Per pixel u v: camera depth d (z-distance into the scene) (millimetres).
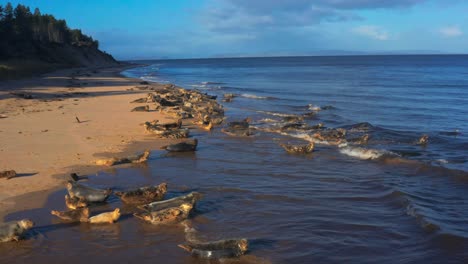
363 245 7672
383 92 40906
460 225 8555
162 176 12086
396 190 10586
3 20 89062
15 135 16969
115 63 173125
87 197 9734
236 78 72000
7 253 7316
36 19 111750
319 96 37969
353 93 40312
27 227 7879
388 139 18281
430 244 7660
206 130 20078
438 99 34469
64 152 14461
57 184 11016
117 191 10539
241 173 12523
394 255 7285
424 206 9602
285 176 12242
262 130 20156
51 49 107438
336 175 12391
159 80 66812
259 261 7070
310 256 7254
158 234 8117
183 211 8898
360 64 147125
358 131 20234
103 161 13055
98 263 6977
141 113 24625
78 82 51312
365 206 9734
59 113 23547
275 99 35438
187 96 34312
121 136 17547
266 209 9508
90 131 18406
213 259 7098
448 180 11836
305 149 15312
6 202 9711
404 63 149375
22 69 57406
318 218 8961
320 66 133500
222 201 10023
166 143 16469
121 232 8195
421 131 20312
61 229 8312
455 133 19641
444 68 101875
